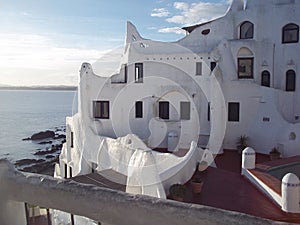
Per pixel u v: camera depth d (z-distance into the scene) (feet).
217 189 39.50
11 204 10.63
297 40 65.92
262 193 38.27
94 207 9.18
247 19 69.67
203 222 7.71
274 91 61.41
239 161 55.98
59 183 9.90
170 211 8.14
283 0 68.33
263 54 68.80
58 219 13.25
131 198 8.80
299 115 65.26
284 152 57.00
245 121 65.26
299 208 32.17
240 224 7.37
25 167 100.83
